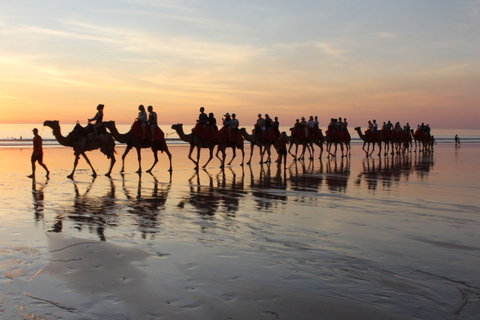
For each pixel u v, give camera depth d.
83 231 7.01
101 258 5.58
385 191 11.87
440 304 4.19
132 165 19.84
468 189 12.30
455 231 7.10
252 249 6.05
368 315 3.95
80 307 4.10
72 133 14.45
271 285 4.67
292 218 8.16
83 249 5.97
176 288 4.57
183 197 10.62
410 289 4.57
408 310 4.05
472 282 4.77
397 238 6.65
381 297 4.36
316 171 17.95
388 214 8.56
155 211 8.77
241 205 9.56
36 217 8.04
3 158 23.30
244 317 3.89
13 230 7.01
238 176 15.66
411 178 15.23
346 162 23.55
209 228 7.31
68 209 8.85
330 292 4.48
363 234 6.90
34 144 14.30
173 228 7.29
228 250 6.00
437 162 23.53
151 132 16.41
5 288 4.56
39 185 12.48
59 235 6.72
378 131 29.03
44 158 23.53
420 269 5.20
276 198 10.59
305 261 5.51
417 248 6.09
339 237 6.71
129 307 4.10
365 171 18.02
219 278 4.88
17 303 4.18
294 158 24.09
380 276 4.96
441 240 6.52
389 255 5.77
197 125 17.95
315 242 6.43
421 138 34.50
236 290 4.52
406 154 32.47
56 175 15.21
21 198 10.16
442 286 4.65
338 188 12.50
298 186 12.93
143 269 5.17
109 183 13.13
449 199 10.45
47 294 4.41
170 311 4.01
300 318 3.88
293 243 6.37
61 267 5.22
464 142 68.94
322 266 5.32
